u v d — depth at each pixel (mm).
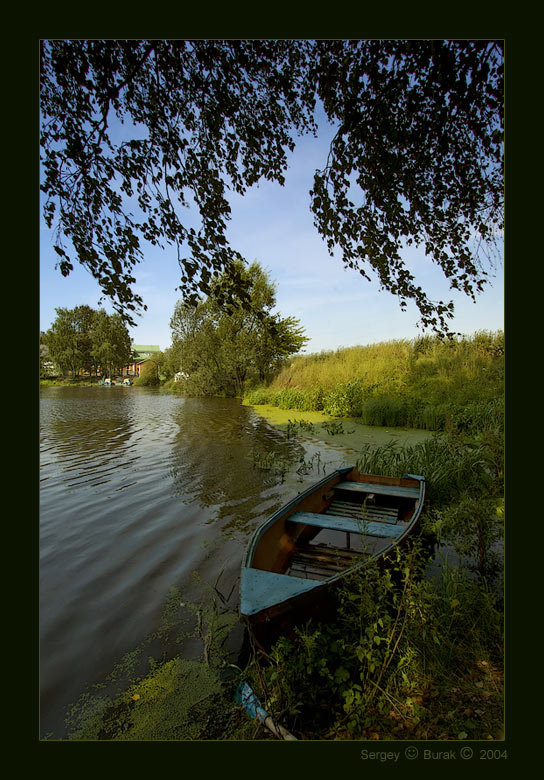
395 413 12250
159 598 3492
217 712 2262
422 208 3990
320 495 5137
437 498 5578
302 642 2336
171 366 41469
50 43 3029
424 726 2004
